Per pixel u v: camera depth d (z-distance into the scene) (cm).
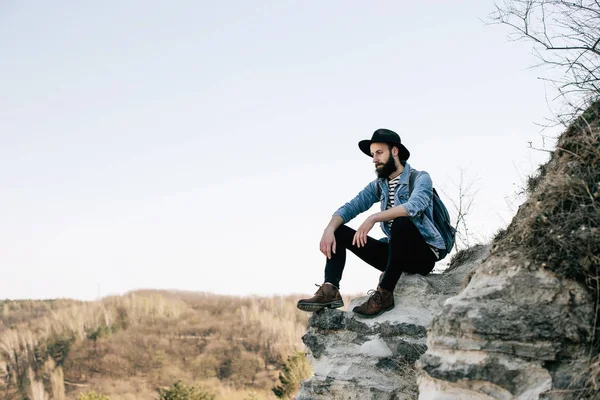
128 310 9875
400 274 510
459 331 370
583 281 358
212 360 8094
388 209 506
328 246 530
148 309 9838
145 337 8875
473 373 359
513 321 355
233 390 7131
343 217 545
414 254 512
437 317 388
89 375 8062
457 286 528
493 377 354
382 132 534
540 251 373
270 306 9850
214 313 9969
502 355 356
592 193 384
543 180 445
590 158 406
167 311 9812
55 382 7594
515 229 414
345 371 495
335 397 495
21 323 9275
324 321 526
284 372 3194
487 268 393
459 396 368
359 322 510
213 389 7125
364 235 494
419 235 510
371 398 475
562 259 363
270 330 8744
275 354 8181
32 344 8431
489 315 362
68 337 8819
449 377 366
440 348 380
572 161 416
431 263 527
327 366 513
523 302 363
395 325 491
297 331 8869
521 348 351
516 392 350
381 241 552
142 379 7875
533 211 400
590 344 347
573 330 347
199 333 9062
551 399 341
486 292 376
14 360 8081
